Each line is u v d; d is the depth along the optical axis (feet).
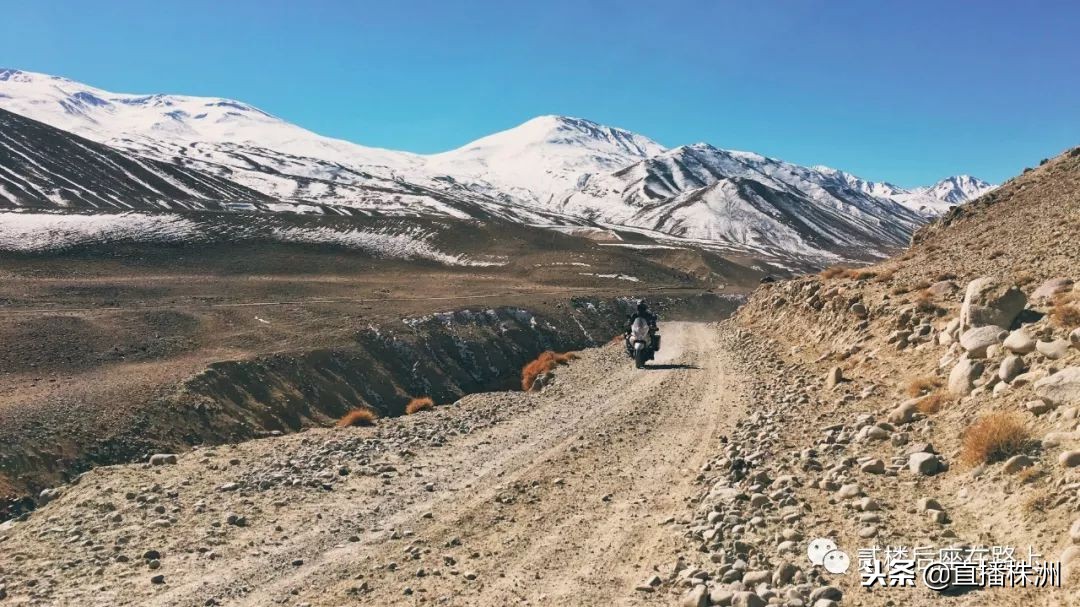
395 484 37.37
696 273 551.59
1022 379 31.55
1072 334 31.50
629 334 90.02
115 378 127.24
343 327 188.14
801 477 31.55
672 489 34.40
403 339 189.47
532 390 75.05
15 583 24.54
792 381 59.31
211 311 203.41
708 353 95.35
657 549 26.32
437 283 366.63
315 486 36.65
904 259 99.60
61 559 26.68
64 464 93.04
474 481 37.78
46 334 154.20
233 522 30.83
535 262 456.45
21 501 82.64
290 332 181.37
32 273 282.77
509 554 26.84
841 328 69.36
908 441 33.09
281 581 24.80
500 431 50.96
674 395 62.54
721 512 28.32
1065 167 104.27
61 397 112.27
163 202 592.19
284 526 30.60
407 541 28.84
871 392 45.50
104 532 29.58
